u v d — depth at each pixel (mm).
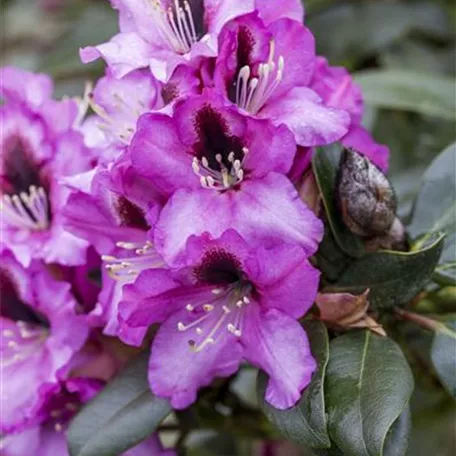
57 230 702
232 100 656
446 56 991
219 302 658
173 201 638
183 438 749
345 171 657
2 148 728
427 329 679
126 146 655
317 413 625
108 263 675
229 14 641
